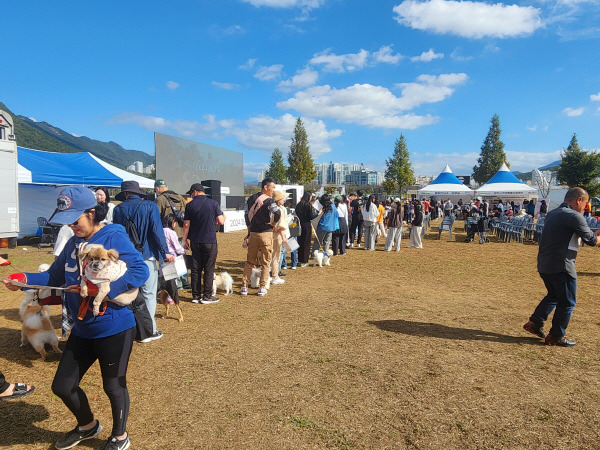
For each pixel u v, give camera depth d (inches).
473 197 1424.7
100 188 265.6
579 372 148.9
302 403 125.3
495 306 244.7
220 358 161.0
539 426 112.6
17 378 139.4
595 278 337.1
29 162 514.3
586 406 124.0
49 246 487.5
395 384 138.2
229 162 878.4
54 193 594.9
